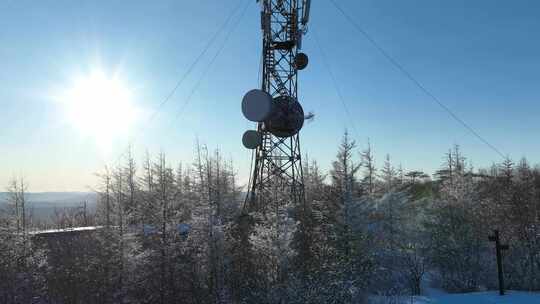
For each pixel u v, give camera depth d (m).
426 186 50.03
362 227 23.94
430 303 17.53
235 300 22.14
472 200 28.91
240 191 37.06
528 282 21.45
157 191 29.28
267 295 19.52
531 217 28.55
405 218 27.39
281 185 29.77
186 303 23.30
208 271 24.64
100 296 27.20
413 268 25.09
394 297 19.25
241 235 28.14
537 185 45.41
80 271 29.73
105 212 37.28
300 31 31.11
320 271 20.75
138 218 30.58
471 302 16.91
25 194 35.41
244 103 28.75
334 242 24.28
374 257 24.25
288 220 23.44
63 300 26.73
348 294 18.58
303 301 18.41
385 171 33.84
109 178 38.38
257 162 31.69
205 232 25.20
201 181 28.50
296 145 32.00
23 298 26.50
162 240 26.33
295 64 31.28
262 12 31.41
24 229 33.22
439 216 27.59
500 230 28.70
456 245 25.56
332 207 25.95
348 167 25.53
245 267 24.92
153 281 25.55
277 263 21.81
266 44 31.52
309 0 30.62
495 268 24.17
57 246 35.12
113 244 29.89
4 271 28.36
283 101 30.62
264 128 31.75
